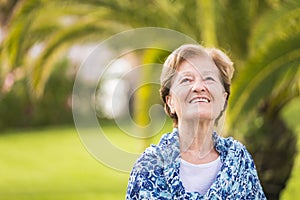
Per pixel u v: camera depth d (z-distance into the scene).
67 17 7.86
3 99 21.06
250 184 3.28
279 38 6.14
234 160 3.23
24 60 8.20
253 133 7.39
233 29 7.01
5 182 12.96
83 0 7.56
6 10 10.98
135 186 3.10
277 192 7.50
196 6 7.05
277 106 7.34
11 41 7.52
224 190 3.16
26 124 21.62
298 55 6.18
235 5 6.98
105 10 7.61
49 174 13.88
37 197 11.37
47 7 7.50
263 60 6.11
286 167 7.46
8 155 16.66
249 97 6.11
